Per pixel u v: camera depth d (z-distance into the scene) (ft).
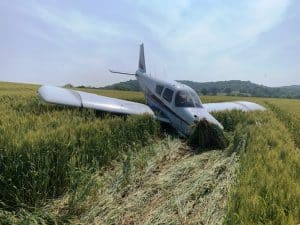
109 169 24.61
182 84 42.50
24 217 16.11
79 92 42.57
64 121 29.35
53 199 19.03
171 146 32.40
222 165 24.20
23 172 19.02
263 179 17.16
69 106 38.70
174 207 17.30
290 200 15.23
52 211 17.71
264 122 44.68
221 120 45.24
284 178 17.75
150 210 17.42
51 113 34.06
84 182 20.25
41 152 20.27
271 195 15.47
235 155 27.09
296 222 13.42
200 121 32.71
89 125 27.27
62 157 20.81
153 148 30.09
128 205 17.93
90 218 16.99
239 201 14.98
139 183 21.50
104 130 27.48
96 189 19.70
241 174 19.36
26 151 19.61
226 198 17.49
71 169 20.34
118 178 21.84
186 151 31.19
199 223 15.62
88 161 24.30
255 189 16.22
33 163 19.21
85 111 36.94
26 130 24.40
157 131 37.17
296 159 23.27
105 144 26.00
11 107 40.73
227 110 47.65
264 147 26.12
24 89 127.85
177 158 28.60
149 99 47.34
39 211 17.08
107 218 16.79
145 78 51.67
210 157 27.86
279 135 34.99
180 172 23.39
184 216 16.24
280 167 20.21
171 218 16.16
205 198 18.28
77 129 25.82
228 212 14.12
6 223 15.47
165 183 20.97
